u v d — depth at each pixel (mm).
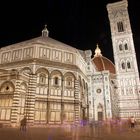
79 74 50219
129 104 71500
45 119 40531
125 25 85625
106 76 69312
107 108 65188
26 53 45844
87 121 54281
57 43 52844
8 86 37719
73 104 45406
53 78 44750
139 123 58781
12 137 16750
